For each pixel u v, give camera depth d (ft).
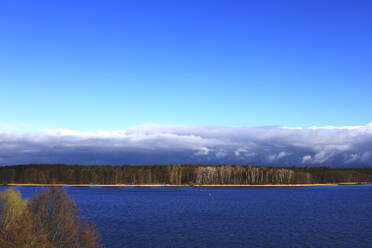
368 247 252.42
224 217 402.11
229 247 249.14
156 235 286.46
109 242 258.78
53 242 150.61
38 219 153.69
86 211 445.37
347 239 278.26
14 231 146.61
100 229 310.86
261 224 351.05
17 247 142.82
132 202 579.07
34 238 144.97
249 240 272.51
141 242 260.01
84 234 160.45
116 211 450.30
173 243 258.57
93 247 162.61
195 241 266.16
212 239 274.16
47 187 165.99
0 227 187.11
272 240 273.13
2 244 144.77
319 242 266.98
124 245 250.16
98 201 590.14
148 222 357.41
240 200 638.12
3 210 201.57
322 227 334.85
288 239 277.03
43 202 159.63
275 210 479.00
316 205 554.05
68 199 165.68
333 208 510.99
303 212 458.91
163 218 389.80
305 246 254.06
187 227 328.49
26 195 618.03
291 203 586.86
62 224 155.84
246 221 371.56
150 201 602.03
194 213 438.81
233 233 299.79
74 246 156.35
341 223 361.71
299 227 334.03
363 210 487.20
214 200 631.56
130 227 324.39
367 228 330.95
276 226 338.95
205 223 354.13
